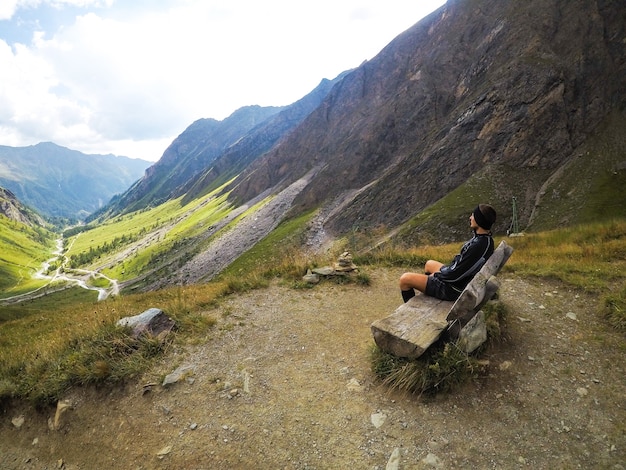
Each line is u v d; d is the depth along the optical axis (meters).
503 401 5.19
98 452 5.90
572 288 8.43
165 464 5.20
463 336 5.68
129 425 6.03
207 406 5.96
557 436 4.62
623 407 4.88
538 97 98.88
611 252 11.30
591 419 4.78
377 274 11.57
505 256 6.25
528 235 20.62
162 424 5.83
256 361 6.96
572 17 110.44
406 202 107.25
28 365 7.82
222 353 7.34
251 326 8.41
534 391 5.30
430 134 126.38
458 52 148.25
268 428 5.35
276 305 9.56
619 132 85.06
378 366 5.98
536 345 6.29
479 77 127.56
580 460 4.28
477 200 85.31
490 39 133.12
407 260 12.65
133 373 6.82
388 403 5.46
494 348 6.21
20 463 6.40
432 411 5.19
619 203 68.50
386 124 153.25
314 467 4.68
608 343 6.16
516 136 97.38
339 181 153.25
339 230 114.00
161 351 7.52
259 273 12.41
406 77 180.12
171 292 14.66
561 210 73.88
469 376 5.52
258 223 166.62
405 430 4.96
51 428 6.68
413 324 5.97
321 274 11.23
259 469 4.79
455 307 5.69
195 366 6.95
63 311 20.45
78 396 6.83
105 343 7.60
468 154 103.81
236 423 5.53
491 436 4.72
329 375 6.31
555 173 86.31
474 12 155.38
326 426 5.23
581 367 5.68
